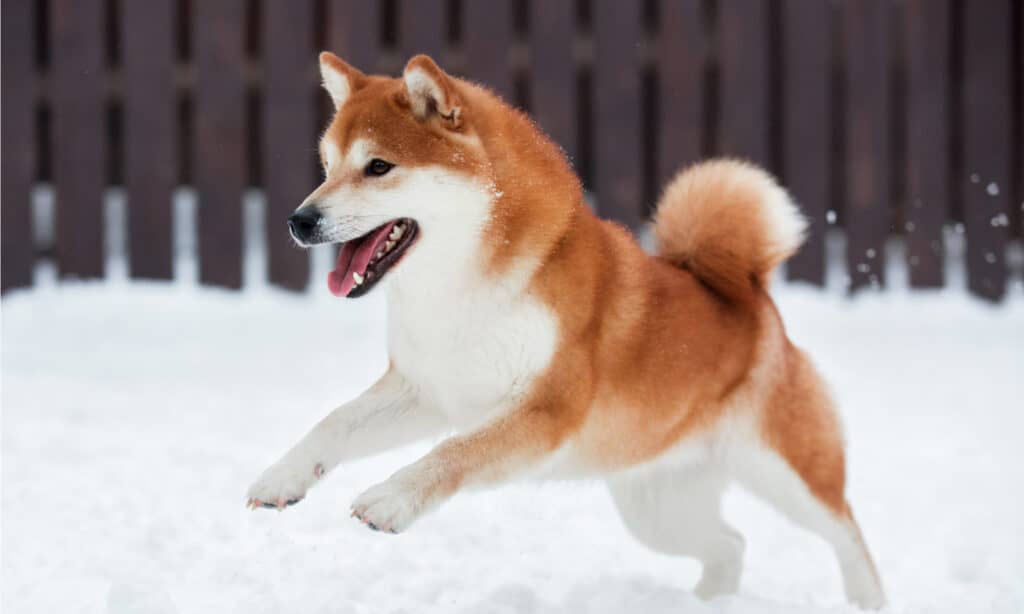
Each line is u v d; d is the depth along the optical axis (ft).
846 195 36.73
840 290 38.04
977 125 36.86
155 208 35.60
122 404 27.71
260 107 38.27
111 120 38.37
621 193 36.17
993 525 23.06
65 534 19.24
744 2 35.99
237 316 34.78
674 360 18.24
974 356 33.27
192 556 18.53
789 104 36.27
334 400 28.45
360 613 16.65
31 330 33.17
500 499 21.61
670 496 19.70
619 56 35.86
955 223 38.37
